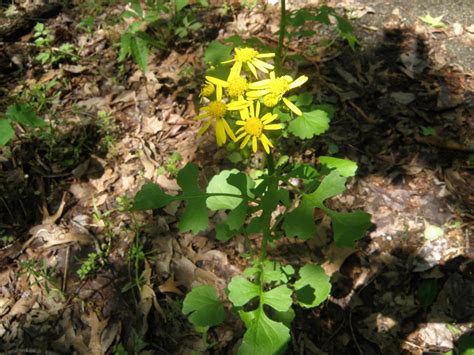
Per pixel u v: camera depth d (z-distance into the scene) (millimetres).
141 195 231
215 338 288
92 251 329
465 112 381
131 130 391
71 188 360
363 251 317
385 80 406
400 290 301
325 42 433
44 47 451
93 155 376
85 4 498
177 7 422
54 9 493
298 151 364
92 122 396
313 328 290
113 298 306
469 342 270
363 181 348
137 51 387
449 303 292
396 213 332
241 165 359
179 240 329
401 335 286
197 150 374
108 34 462
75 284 313
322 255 316
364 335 287
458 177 346
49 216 344
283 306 224
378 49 430
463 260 306
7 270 320
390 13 458
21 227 342
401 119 379
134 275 315
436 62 417
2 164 370
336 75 410
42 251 329
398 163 356
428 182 345
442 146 361
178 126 391
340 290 302
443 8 460
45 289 310
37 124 333
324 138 370
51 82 418
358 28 448
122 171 367
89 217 345
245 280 233
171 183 355
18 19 479
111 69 435
